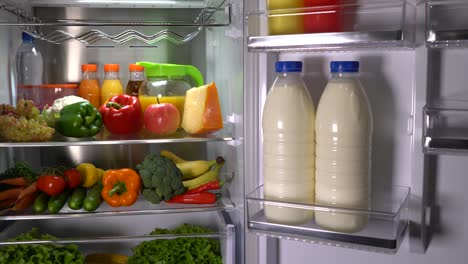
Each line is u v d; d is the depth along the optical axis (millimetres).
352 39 980
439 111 964
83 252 1662
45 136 1421
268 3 1098
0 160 1532
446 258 1116
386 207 1097
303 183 1128
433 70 1061
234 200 1481
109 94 1604
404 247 1154
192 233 1457
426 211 1102
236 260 1444
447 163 1088
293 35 1040
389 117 1127
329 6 1032
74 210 1454
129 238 1439
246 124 1306
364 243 1012
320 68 1203
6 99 1548
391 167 1134
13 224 1579
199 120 1477
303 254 1286
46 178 1447
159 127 1459
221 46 1604
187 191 1532
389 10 1057
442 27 1029
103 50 1688
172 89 1533
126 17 1692
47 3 1628
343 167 1070
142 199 1578
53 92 1548
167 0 1642
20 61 1623
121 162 1742
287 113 1113
